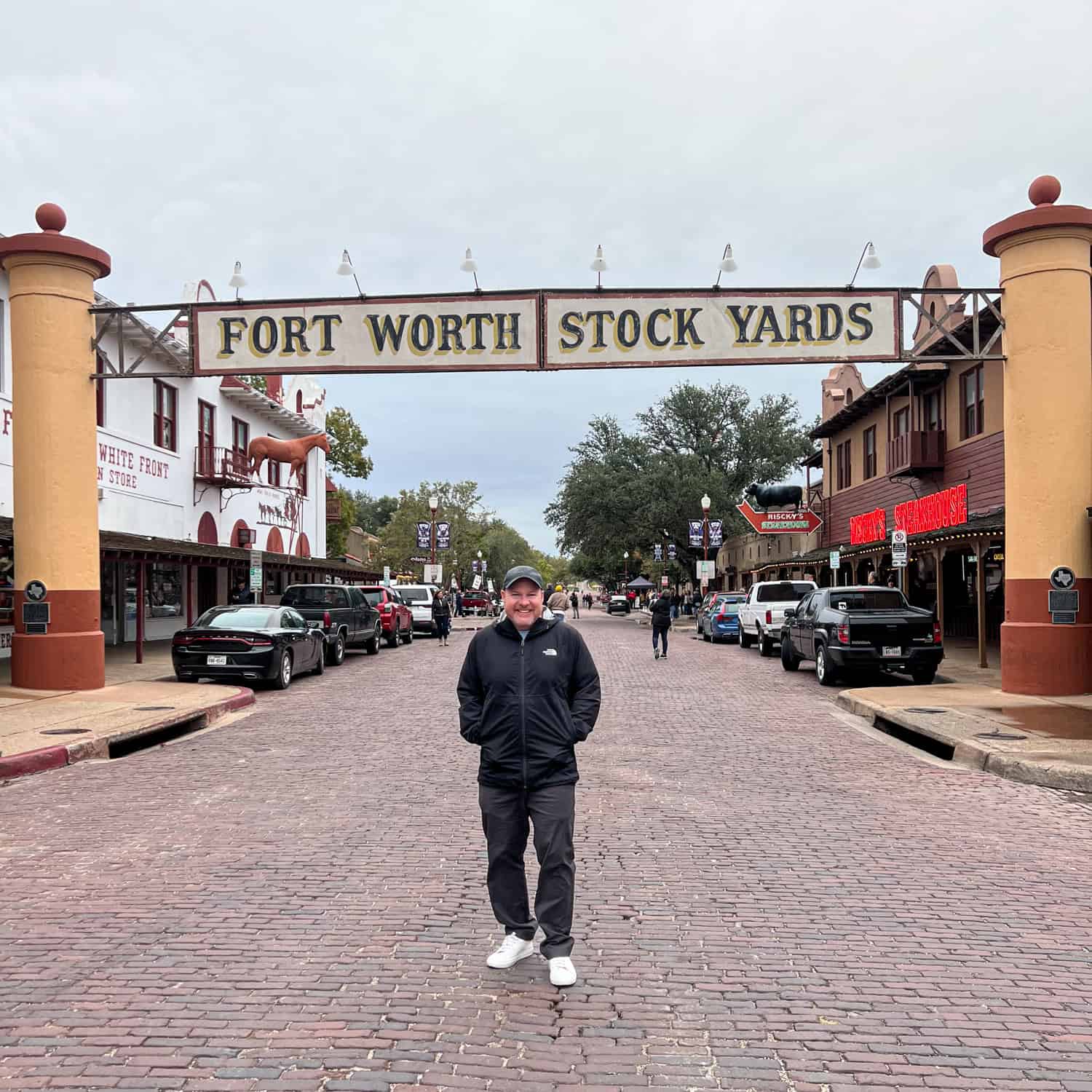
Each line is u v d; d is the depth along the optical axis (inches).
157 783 355.9
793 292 603.2
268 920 207.5
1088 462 556.4
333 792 338.3
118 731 438.6
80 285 607.5
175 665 636.7
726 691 654.5
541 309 608.7
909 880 239.6
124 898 222.8
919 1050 150.9
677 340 604.7
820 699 609.9
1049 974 181.5
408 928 202.7
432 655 988.6
